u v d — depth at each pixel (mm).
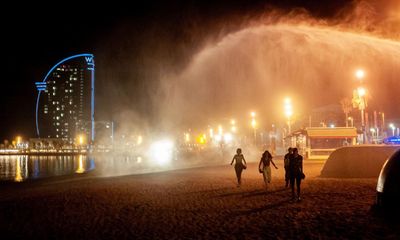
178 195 16375
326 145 38250
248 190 17016
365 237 8453
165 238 9297
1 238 10047
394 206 10477
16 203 16219
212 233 9555
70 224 11430
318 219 10516
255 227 9953
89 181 26078
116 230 10383
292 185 13883
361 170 20625
